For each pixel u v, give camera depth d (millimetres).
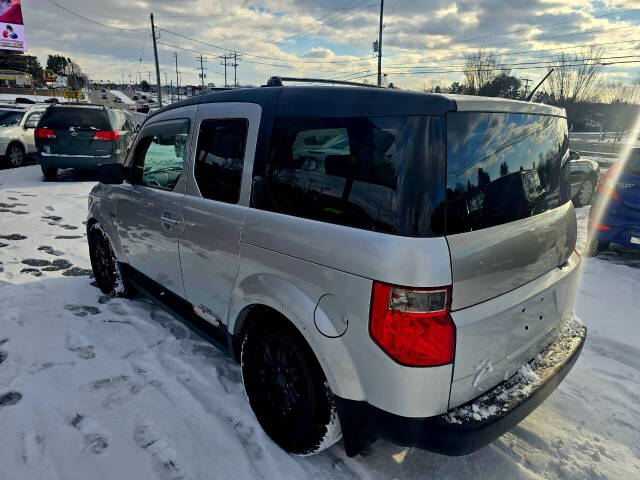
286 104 2365
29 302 4180
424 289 1750
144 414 2693
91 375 3076
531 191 2244
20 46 61125
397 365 1811
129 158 3734
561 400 2967
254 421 2670
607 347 3643
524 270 2141
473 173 1917
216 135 2756
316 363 2166
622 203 5516
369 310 1850
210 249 2713
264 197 2381
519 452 2496
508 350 2096
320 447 2252
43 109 13805
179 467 2314
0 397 2814
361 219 1936
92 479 2230
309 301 2094
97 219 4184
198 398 2861
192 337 3645
